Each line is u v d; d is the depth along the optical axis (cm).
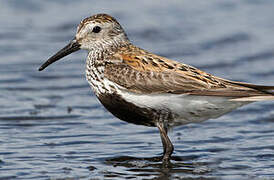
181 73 1409
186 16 2897
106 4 3017
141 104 1421
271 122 1756
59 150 1503
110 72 1448
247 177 1319
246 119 1783
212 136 1634
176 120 1441
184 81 1395
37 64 2311
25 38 2605
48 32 2688
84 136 1622
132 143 1575
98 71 1478
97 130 1677
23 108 1855
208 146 1555
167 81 1401
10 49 2469
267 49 2473
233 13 2941
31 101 1933
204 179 1309
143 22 2792
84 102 1938
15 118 1762
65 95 2008
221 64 2328
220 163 1421
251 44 2548
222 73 2233
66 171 1351
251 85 1399
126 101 1434
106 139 1603
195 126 1728
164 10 2975
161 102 1405
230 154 1488
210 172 1357
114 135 1639
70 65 2336
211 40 2598
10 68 2253
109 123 1744
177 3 3080
